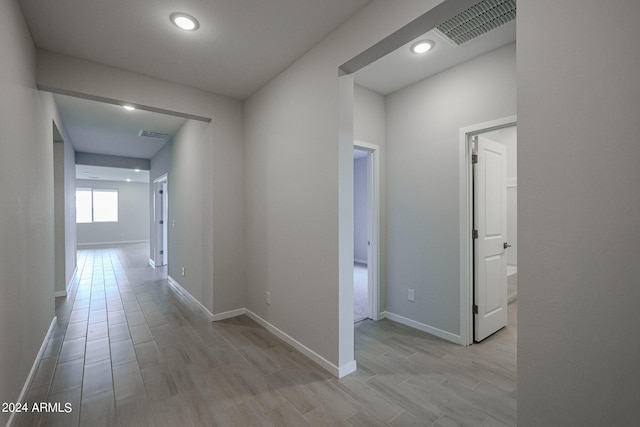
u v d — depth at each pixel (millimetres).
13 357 1707
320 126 2346
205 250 3604
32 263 2158
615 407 991
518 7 1189
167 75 2877
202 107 3225
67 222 4633
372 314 3373
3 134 1542
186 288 4355
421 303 3066
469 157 2740
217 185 3348
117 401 1887
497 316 3029
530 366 1171
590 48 1023
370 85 3158
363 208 7688
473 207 2805
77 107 3701
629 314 962
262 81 3018
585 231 1042
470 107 2658
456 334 2777
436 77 2910
